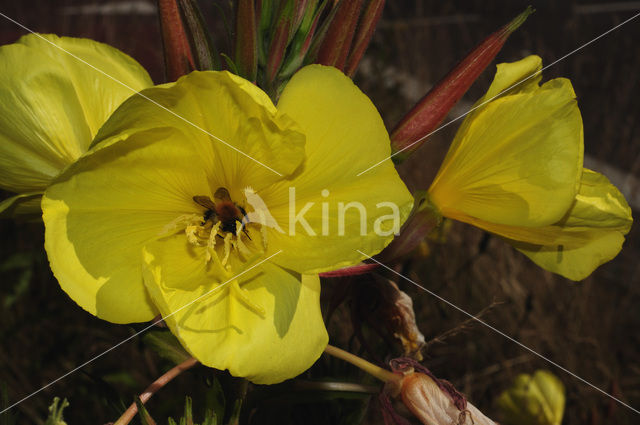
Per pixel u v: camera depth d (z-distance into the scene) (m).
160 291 0.19
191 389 0.44
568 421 0.48
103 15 1.01
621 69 0.88
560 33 1.16
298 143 0.19
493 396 0.51
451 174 0.23
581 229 0.23
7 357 0.47
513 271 0.57
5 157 0.21
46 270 0.49
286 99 0.19
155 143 0.20
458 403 0.23
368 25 0.24
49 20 1.01
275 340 0.19
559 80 0.21
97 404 0.42
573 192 0.21
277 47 0.23
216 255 0.20
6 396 0.22
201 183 0.21
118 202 0.20
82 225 0.19
